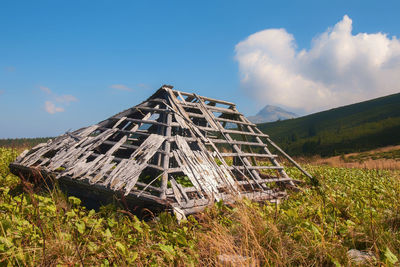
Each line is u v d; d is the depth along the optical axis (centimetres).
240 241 384
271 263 327
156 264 324
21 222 373
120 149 873
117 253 343
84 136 768
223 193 570
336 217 480
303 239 369
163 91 800
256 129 911
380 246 372
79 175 594
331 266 335
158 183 732
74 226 390
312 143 9925
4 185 756
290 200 648
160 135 650
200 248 372
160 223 447
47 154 811
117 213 493
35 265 304
